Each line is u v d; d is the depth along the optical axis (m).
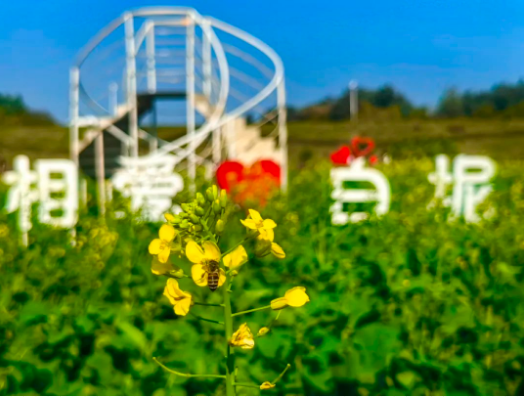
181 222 2.39
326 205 8.94
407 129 46.59
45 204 8.17
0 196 10.34
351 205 8.93
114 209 8.64
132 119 13.78
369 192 9.51
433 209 8.34
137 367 3.71
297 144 45.22
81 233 7.57
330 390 3.56
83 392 3.53
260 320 4.39
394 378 3.58
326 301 4.59
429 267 5.89
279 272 5.88
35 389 3.64
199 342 4.04
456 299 4.77
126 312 4.79
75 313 4.87
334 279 5.28
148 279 5.79
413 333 4.31
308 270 5.94
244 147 15.26
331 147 43.69
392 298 4.85
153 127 16.84
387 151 27.42
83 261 6.01
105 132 15.38
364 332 3.92
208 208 2.42
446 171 10.06
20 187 8.03
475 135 43.78
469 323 4.32
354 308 4.33
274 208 9.66
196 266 2.35
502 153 36.25
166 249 2.37
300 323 4.20
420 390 3.47
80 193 11.32
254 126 15.44
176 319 4.90
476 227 7.52
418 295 4.80
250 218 2.45
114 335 4.06
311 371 3.62
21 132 49.19
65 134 47.81
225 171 10.93
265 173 11.15
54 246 6.98
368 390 3.54
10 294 5.32
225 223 2.42
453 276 5.61
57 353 3.89
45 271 5.90
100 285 5.62
